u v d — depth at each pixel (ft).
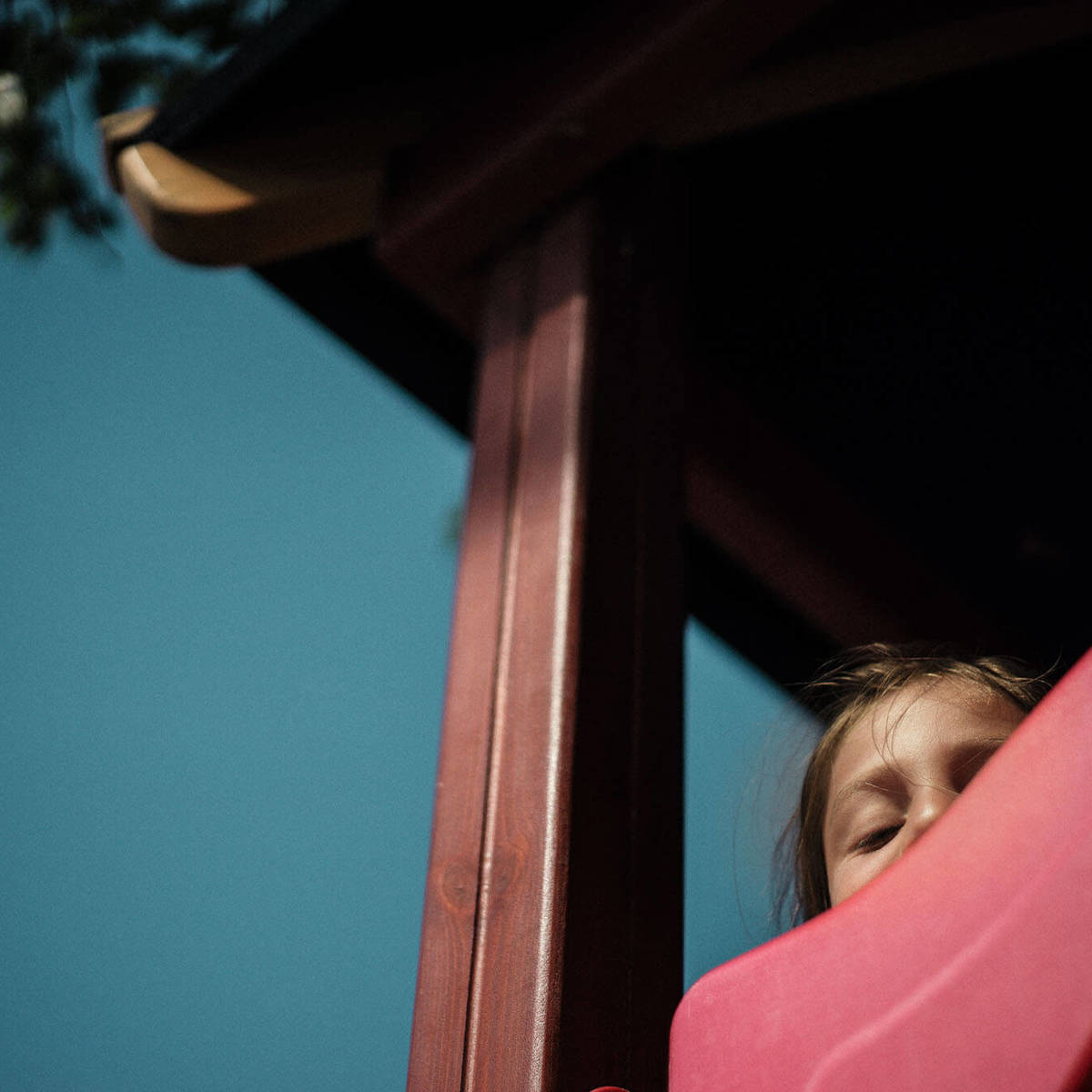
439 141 4.97
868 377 6.15
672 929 3.15
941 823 1.48
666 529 3.93
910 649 5.65
